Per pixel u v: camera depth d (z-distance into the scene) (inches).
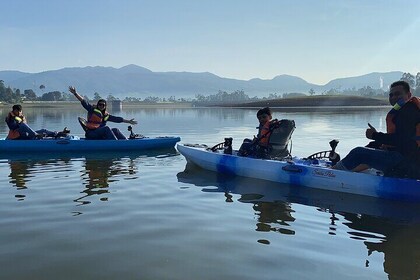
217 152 340.8
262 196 245.1
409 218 202.7
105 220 193.6
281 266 144.2
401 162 231.0
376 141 243.4
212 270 140.4
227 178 300.5
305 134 633.0
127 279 133.5
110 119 484.7
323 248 161.5
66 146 451.8
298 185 274.2
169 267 142.4
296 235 176.1
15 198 234.5
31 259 148.2
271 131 308.0
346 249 160.6
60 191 252.5
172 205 221.8
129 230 179.8
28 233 175.0
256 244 164.9
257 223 192.2
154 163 369.4
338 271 140.6
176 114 1631.4
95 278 134.0
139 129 792.9
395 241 169.6
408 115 224.2
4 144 443.5
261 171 292.4
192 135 655.8
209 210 213.2
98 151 453.7
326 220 198.5
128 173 317.4
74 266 142.6
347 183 251.1
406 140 226.8
